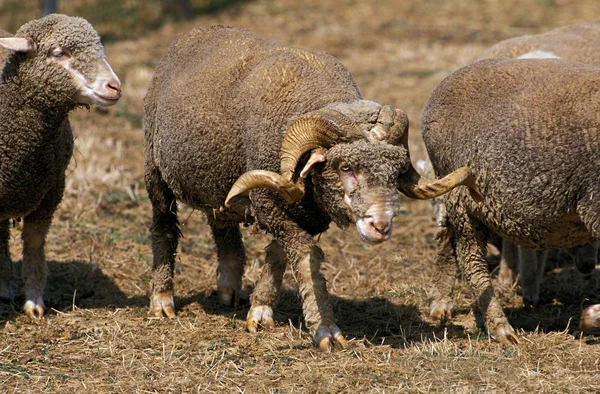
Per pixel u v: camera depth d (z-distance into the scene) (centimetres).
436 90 2356
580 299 2691
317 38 7238
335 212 1981
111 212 3456
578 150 1983
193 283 2828
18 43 2247
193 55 2420
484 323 2366
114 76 2316
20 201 2386
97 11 8350
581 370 1992
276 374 1992
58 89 2288
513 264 2862
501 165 2094
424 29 7656
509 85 2141
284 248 2156
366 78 5916
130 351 2152
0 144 2314
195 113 2245
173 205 2548
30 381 1958
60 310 2508
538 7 8500
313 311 2136
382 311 2562
